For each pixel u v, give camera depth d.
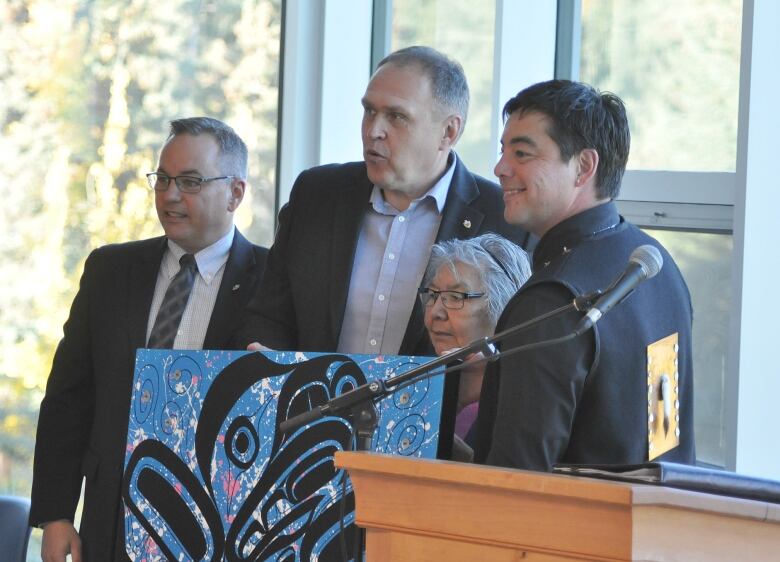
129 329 4.92
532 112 3.43
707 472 2.50
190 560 3.88
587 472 2.59
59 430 5.04
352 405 3.14
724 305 5.48
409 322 4.40
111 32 7.20
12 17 7.29
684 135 5.67
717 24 5.59
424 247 4.48
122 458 4.75
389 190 4.48
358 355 3.81
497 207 4.51
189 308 4.97
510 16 6.05
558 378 3.13
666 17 5.76
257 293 4.73
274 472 3.81
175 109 7.10
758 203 4.80
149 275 5.02
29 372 7.30
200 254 5.03
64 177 7.24
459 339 3.94
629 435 3.26
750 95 4.79
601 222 3.42
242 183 5.09
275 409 3.86
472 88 6.34
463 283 3.93
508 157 3.47
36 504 5.00
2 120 7.30
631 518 2.32
